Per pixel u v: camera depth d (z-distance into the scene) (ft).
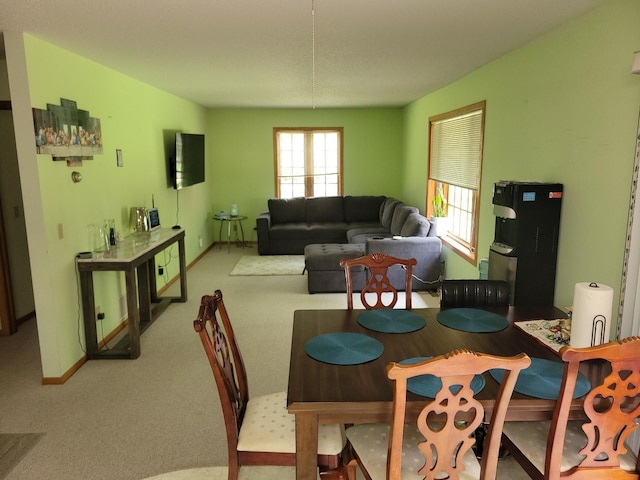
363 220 26.30
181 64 13.44
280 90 19.08
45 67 10.53
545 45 10.32
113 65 13.51
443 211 19.33
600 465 5.44
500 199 10.06
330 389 5.76
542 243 9.64
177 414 9.68
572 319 6.71
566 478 5.42
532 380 5.89
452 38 10.64
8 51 9.76
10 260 14.38
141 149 16.61
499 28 9.84
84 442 8.77
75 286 11.75
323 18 9.01
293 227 24.95
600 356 4.88
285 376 11.27
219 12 8.58
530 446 5.98
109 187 13.87
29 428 9.23
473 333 7.52
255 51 11.85
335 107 26.50
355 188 27.76
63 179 11.22
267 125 26.86
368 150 27.35
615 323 8.08
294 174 27.66
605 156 8.28
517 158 11.80
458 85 16.55
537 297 9.85
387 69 14.55
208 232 26.61
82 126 12.11
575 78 9.19
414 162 23.86
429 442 5.06
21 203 14.82
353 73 15.20
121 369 11.69
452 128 17.53
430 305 16.61
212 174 27.22
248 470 8.04
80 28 9.50
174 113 20.52
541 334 7.39
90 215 12.62
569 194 9.40
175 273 20.17
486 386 5.77
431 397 5.50
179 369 11.68
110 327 13.83
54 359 10.89
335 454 6.33
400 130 27.17
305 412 5.44
